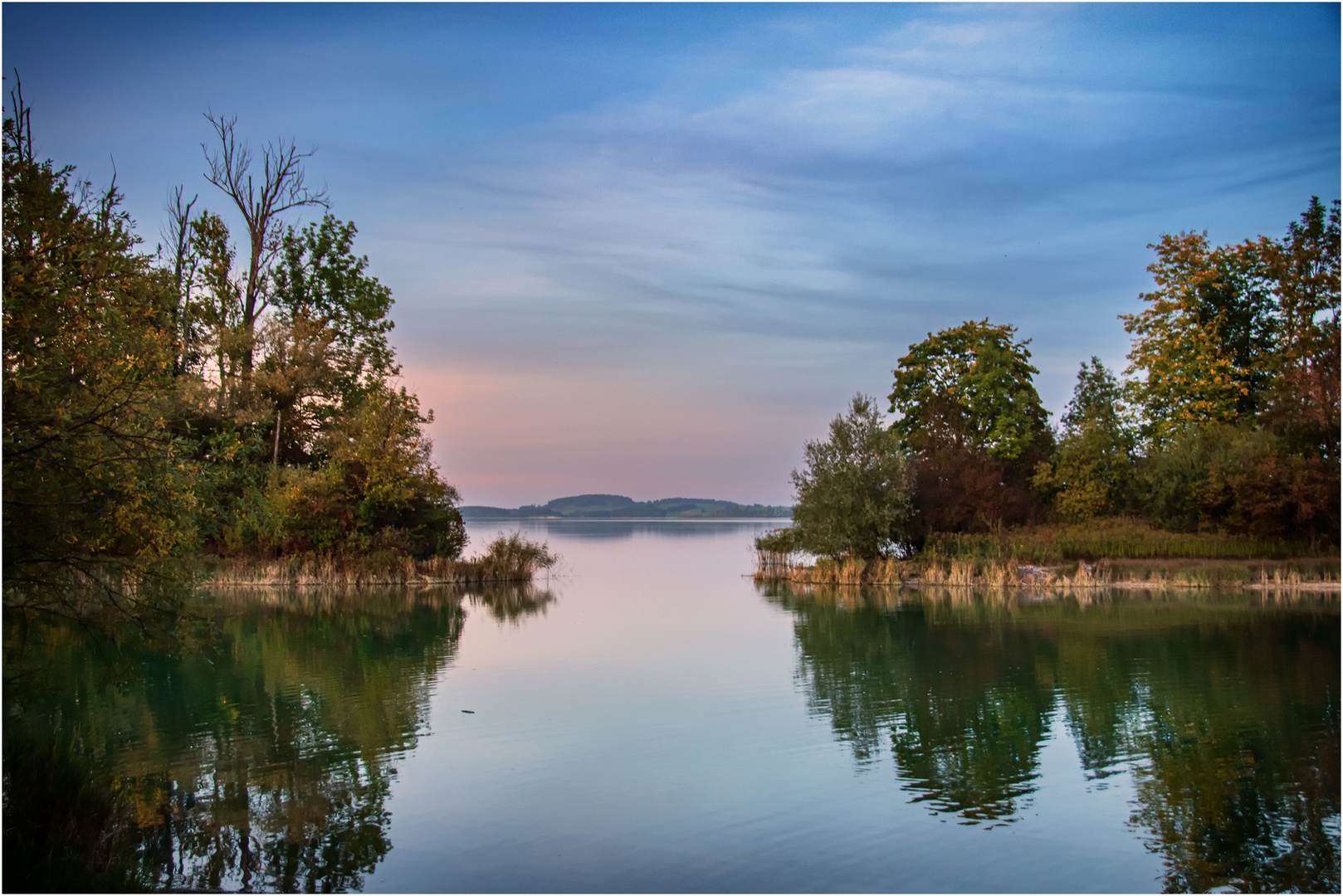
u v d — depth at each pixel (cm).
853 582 3856
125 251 1208
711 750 1342
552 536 11138
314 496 3747
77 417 1036
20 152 1038
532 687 1767
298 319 4225
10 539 993
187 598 1230
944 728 1460
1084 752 1326
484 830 1045
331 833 1030
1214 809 1098
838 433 4147
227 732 1432
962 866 952
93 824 959
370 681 1814
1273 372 4622
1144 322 4903
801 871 942
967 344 5241
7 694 1086
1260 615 2692
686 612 2914
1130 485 4556
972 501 4372
